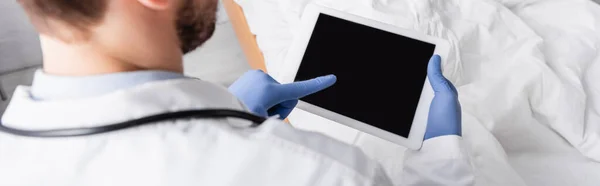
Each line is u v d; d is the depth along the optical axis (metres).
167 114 0.35
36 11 0.32
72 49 0.35
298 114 1.01
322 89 0.80
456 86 0.97
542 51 1.00
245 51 1.45
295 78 0.86
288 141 0.39
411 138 0.78
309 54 0.87
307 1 1.09
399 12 1.01
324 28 0.88
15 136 0.36
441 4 1.03
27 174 0.36
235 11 1.37
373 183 0.40
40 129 0.34
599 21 1.04
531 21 1.09
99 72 0.36
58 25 0.33
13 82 1.53
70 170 0.36
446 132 0.65
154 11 0.37
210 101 0.38
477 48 1.01
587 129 0.90
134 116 0.34
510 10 1.10
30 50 1.53
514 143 0.94
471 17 1.03
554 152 0.92
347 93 0.82
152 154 0.35
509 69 0.97
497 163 0.84
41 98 0.36
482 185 0.74
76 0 0.32
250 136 0.38
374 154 0.87
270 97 0.71
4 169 0.36
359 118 0.81
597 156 0.89
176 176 0.36
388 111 0.80
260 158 0.37
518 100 0.92
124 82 0.35
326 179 0.38
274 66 1.11
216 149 0.37
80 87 0.35
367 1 1.02
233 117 0.39
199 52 1.58
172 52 0.40
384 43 0.85
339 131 0.94
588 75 0.99
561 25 1.06
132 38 0.36
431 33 0.98
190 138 0.36
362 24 0.86
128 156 0.35
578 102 0.92
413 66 0.82
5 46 1.50
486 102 0.94
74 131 0.34
